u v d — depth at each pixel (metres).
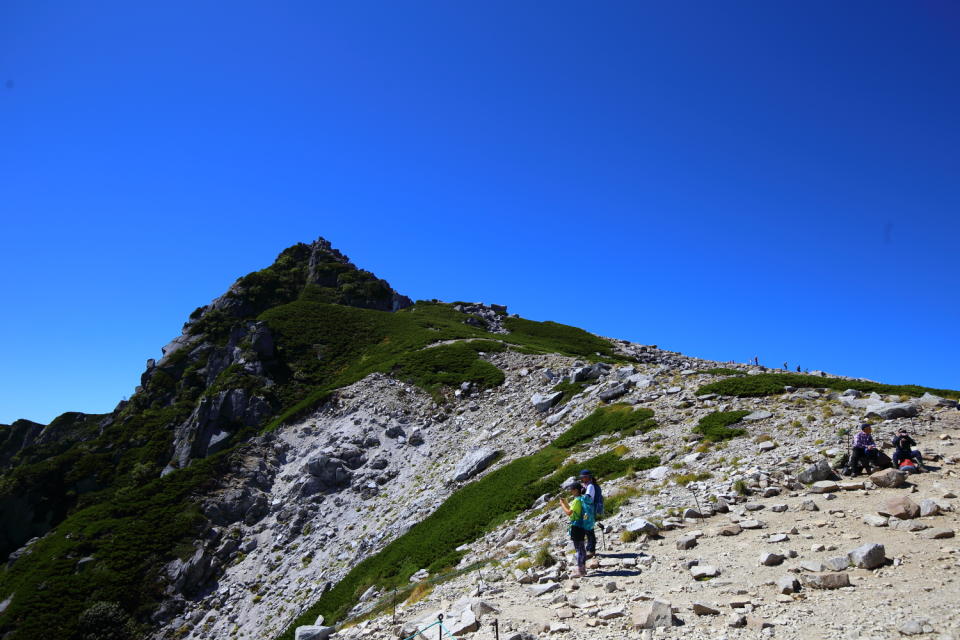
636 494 22.14
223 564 43.91
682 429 30.00
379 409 56.88
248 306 103.44
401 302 114.75
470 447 46.28
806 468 19.19
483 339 75.50
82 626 37.53
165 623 39.19
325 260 122.12
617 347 96.75
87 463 63.78
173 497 49.28
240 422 63.41
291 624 32.59
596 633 10.49
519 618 12.22
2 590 42.53
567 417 41.59
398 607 19.83
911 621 8.63
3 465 101.88
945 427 22.17
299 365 76.06
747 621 9.67
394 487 46.12
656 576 13.28
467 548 26.95
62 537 47.47
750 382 34.31
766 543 14.20
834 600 10.14
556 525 22.89
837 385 32.28
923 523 13.41
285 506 47.50
